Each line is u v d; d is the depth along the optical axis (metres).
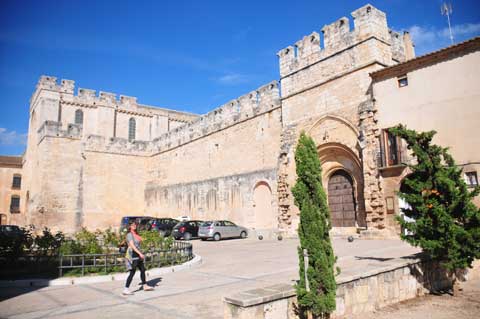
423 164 9.92
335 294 6.95
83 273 12.06
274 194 28.23
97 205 42.16
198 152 38.25
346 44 23.14
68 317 7.56
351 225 22.52
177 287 10.38
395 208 18.80
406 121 18.84
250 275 11.59
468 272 12.02
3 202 55.16
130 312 7.87
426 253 10.78
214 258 16.66
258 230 28.86
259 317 6.33
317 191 7.32
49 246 13.70
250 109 31.86
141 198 45.94
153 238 14.91
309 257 7.09
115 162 44.31
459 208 9.61
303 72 26.12
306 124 25.38
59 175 40.38
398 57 23.20
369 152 20.28
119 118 52.66
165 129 56.16
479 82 16.47
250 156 31.23
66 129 44.22
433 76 18.06
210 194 35.34
